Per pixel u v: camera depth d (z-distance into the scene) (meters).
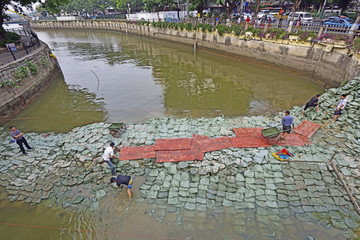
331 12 30.61
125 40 48.12
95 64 27.56
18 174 8.54
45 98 16.97
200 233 6.21
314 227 6.20
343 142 9.09
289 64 19.77
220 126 11.18
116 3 69.62
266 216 6.54
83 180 8.16
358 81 10.96
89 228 6.54
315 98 10.77
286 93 15.80
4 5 21.75
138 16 56.66
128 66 25.92
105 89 18.59
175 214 6.75
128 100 16.08
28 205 7.34
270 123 11.24
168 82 19.56
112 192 7.64
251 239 6.00
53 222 6.78
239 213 6.68
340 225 6.19
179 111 13.79
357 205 6.53
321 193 7.08
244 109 13.63
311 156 8.39
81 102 16.09
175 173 8.11
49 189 7.84
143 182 7.97
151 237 6.18
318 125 10.27
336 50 15.25
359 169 7.73
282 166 8.10
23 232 6.56
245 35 23.66
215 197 7.20
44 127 12.52
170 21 40.97
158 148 9.21
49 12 25.62
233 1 27.62
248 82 18.47
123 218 6.74
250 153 8.73
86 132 11.04
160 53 32.38
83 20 76.62
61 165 8.88
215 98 15.55
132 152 9.16
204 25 29.81
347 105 10.54
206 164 8.31
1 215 7.05
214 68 23.17
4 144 10.55
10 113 13.38
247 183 7.56
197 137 9.98
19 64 14.55
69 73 23.78
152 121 12.23
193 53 31.08
